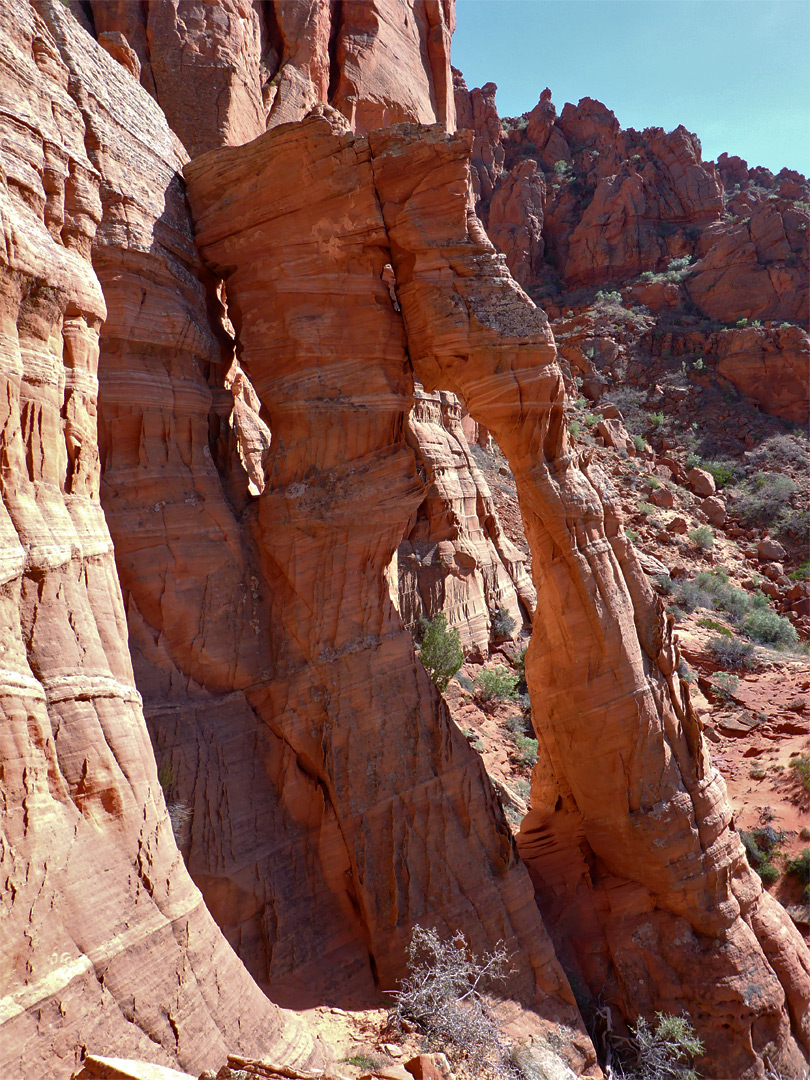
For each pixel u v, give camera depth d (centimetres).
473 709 2041
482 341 1022
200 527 979
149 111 1070
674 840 1093
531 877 1184
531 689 1191
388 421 1061
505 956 964
